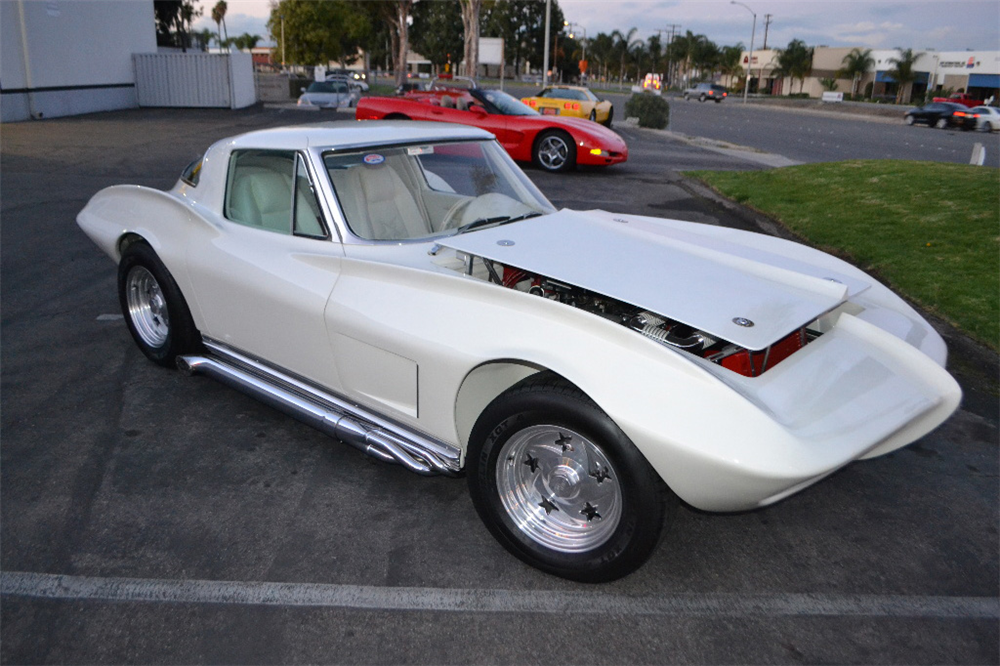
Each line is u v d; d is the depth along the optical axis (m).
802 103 68.88
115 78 26.06
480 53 43.31
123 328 5.08
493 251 2.90
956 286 5.69
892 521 3.10
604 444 2.31
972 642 2.41
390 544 2.85
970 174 9.90
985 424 3.95
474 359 2.55
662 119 26.52
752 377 2.46
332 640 2.37
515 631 2.41
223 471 3.34
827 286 2.92
